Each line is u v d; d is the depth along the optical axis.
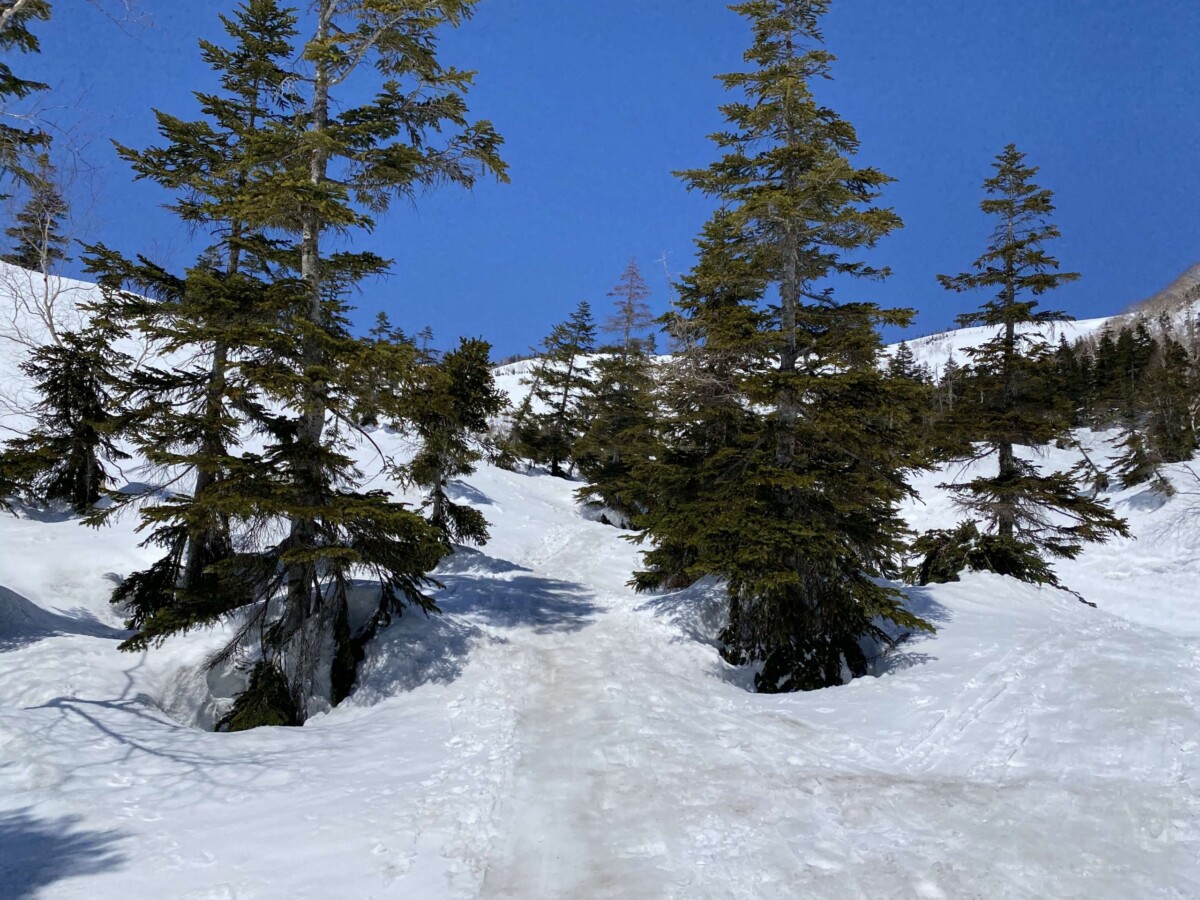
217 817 6.32
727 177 13.90
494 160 12.48
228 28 14.86
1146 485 35.19
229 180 14.33
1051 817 5.81
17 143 12.12
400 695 11.09
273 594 11.89
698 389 14.14
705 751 7.96
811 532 11.88
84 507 20.22
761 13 14.22
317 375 10.53
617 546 26.95
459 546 22.98
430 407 11.96
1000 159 19.84
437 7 11.66
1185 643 10.69
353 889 5.14
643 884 5.12
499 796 6.87
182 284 14.52
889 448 13.15
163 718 9.56
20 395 25.95
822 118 14.14
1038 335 19.50
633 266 38.16
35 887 4.98
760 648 13.80
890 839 5.63
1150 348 63.50
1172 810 5.70
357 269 13.45
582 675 11.71
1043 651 10.86
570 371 45.53
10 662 10.99
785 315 13.73
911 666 11.62
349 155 11.82
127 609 16.41
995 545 18.62
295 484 10.38
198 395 12.58
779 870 5.23
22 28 12.73
